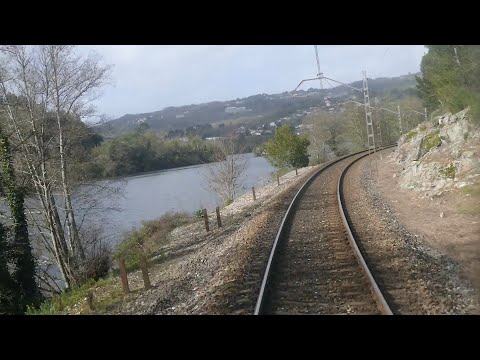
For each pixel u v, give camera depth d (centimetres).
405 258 1104
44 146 2097
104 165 2580
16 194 1991
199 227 2281
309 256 1213
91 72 2202
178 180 6506
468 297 855
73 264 2086
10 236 1944
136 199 5109
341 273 1032
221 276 1125
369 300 852
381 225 1507
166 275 1366
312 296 907
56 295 1795
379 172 2959
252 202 2747
